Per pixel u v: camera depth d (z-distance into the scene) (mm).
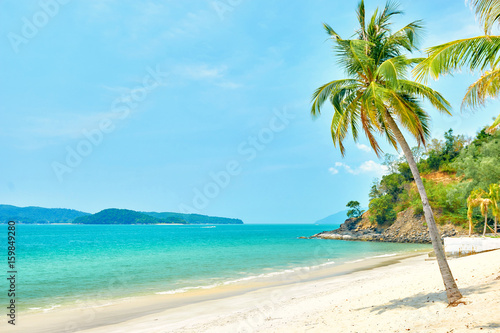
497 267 14102
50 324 13445
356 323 9117
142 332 11961
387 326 8234
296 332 9258
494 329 6199
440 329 6938
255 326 11055
